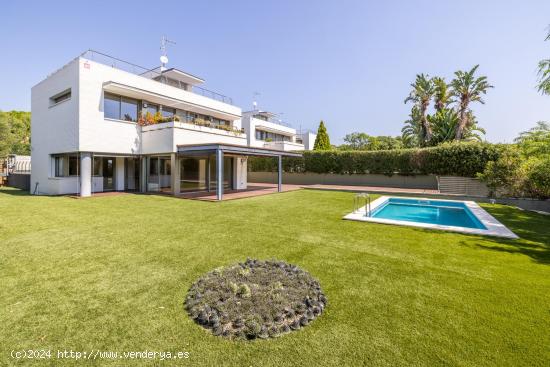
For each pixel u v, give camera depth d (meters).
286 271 4.12
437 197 15.02
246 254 5.11
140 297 3.43
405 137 33.56
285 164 26.06
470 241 6.04
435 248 5.53
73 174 15.33
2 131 25.86
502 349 2.48
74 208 10.17
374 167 21.33
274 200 13.23
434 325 2.86
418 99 29.20
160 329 2.77
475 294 3.55
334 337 2.65
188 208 10.46
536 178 11.55
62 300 3.34
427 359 2.35
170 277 4.04
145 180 16.31
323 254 5.14
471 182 15.18
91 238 6.12
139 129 16.20
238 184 19.64
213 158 17.97
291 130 35.47
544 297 3.48
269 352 2.45
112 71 14.93
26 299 3.36
